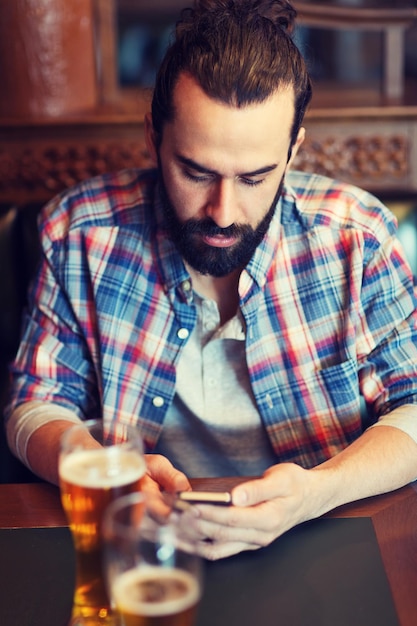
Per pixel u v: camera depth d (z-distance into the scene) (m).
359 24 2.46
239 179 1.24
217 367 1.48
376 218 1.52
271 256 1.47
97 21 2.48
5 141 2.19
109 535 0.75
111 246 1.52
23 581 0.99
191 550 0.75
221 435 1.51
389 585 0.97
